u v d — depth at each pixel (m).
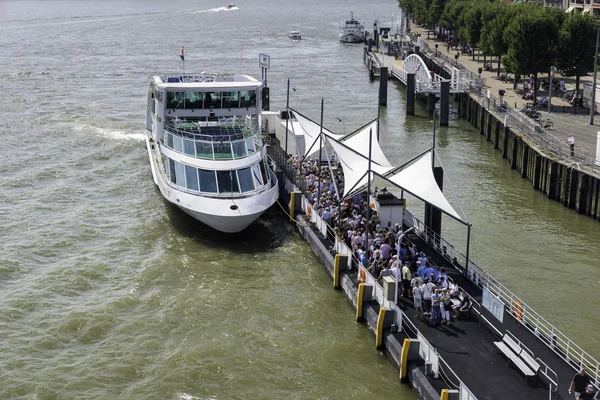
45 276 43.66
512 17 100.56
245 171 51.12
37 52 155.25
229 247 49.03
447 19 153.50
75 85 112.69
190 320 39.03
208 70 132.50
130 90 109.00
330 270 44.19
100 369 34.34
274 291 42.66
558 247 50.78
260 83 60.28
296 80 124.12
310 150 56.28
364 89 117.38
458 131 89.00
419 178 42.97
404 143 81.62
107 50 162.75
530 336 33.78
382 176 40.69
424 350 32.22
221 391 32.88
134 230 51.56
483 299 35.03
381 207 45.84
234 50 167.75
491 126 81.50
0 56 146.62
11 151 71.56
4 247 47.78
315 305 40.84
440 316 35.09
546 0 158.25
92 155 70.88
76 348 36.22
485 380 30.17
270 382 33.53
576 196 57.91
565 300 42.88
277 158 63.34
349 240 43.94
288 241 50.44
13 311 39.34
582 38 82.31
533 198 61.53
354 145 53.03
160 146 56.50
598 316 40.97
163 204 57.41
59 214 54.62
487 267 47.28
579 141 66.94
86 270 44.72
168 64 140.00
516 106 85.19
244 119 59.50
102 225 52.53
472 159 74.62
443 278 37.03
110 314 39.41
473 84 95.25
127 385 33.22
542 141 66.19
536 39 83.06
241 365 34.84
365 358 35.41
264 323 38.81
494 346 32.94
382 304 37.31
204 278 44.19
